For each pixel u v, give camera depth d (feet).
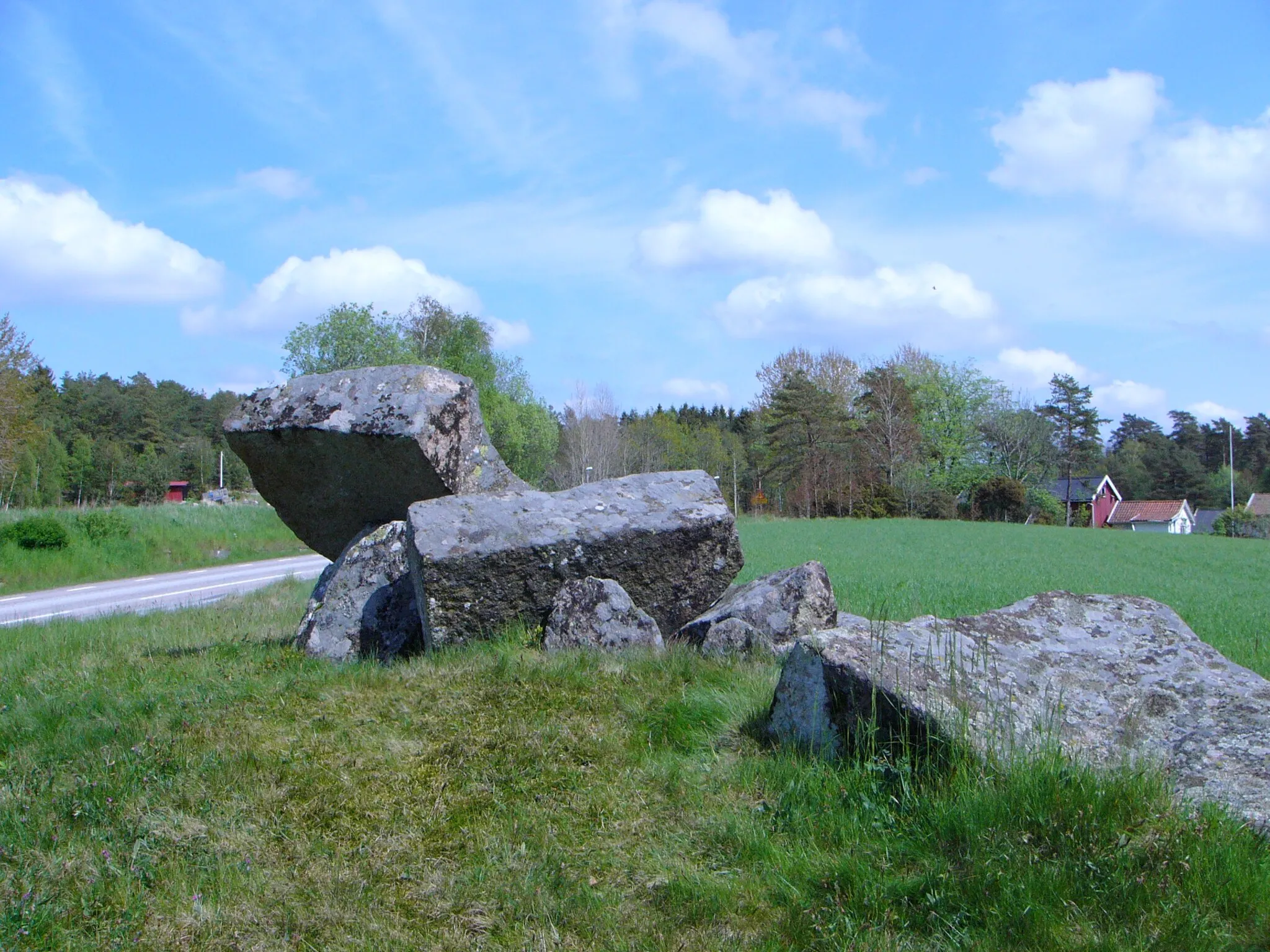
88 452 241.14
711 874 13.11
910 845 13.32
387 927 12.00
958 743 14.49
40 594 69.77
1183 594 62.28
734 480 246.27
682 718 18.38
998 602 46.50
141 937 11.62
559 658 22.40
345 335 186.80
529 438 233.96
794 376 232.32
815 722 16.56
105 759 16.92
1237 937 10.91
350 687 21.13
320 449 29.96
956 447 249.55
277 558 104.12
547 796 15.37
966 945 11.16
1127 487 329.52
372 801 15.26
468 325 234.79
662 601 26.78
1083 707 16.10
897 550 106.63
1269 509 283.59
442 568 24.00
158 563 93.09
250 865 13.33
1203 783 13.75
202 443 293.43
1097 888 11.78
